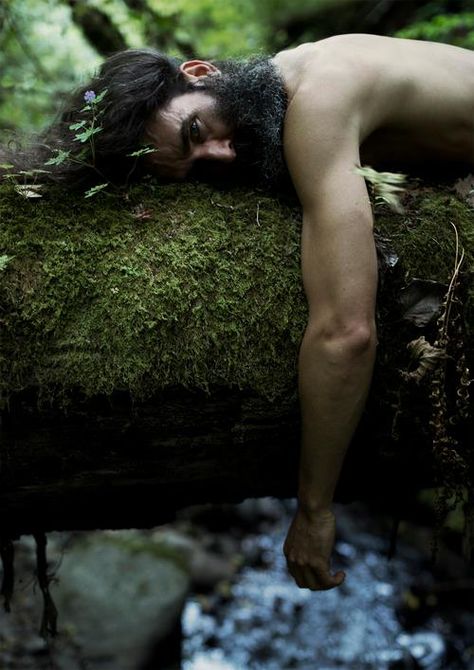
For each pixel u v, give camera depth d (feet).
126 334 4.99
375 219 5.45
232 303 5.14
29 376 4.90
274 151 5.50
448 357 5.22
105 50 10.56
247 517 12.07
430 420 5.38
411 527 11.73
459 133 5.86
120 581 9.62
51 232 5.15
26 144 6.05
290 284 5.21
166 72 5.56
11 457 5.14
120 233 5.21
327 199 5.06
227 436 5.36
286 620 10.37
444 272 5.35
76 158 5.42
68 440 5.15
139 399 5.04
